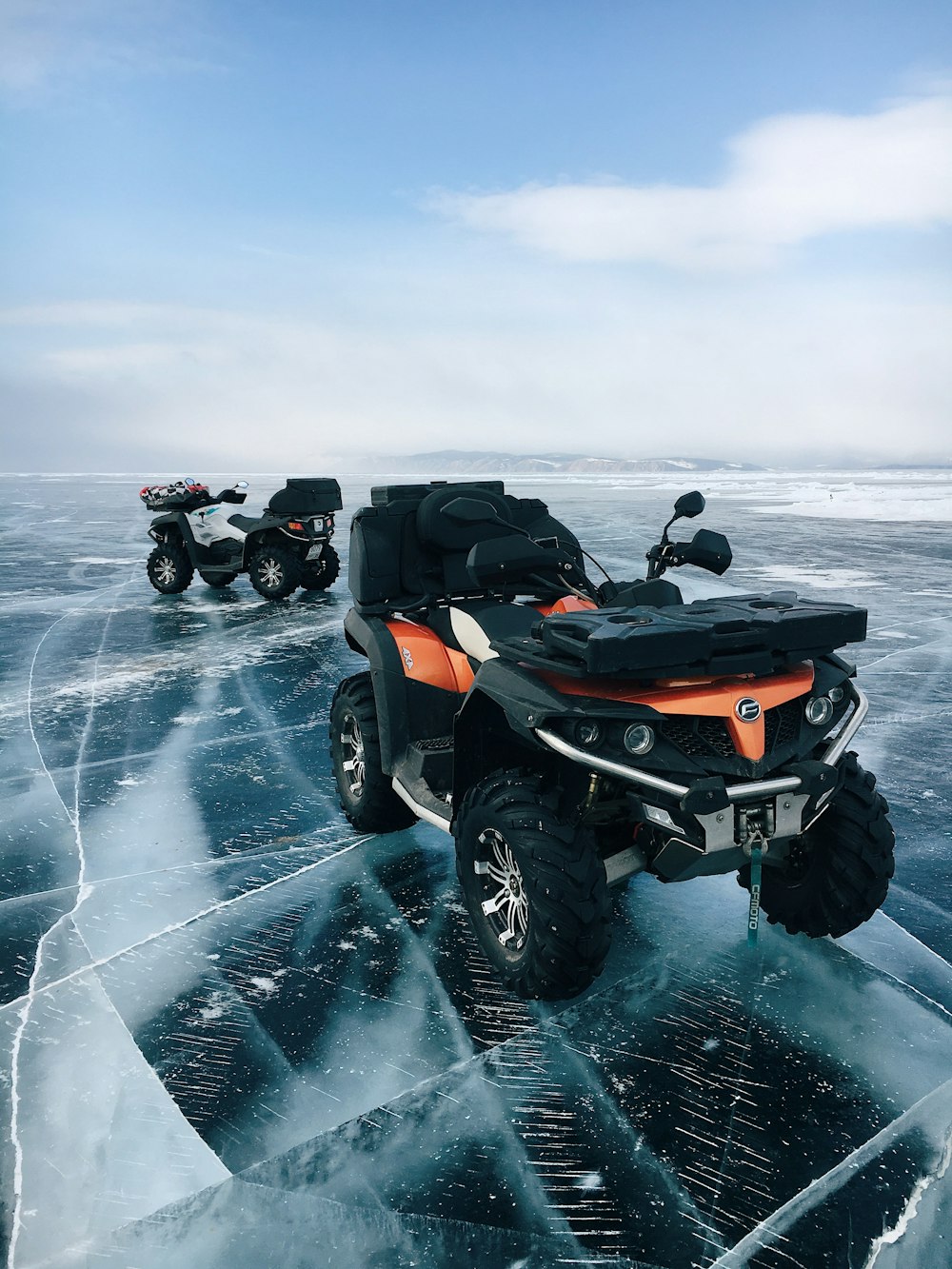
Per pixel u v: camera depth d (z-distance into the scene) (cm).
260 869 384
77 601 1138
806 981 293
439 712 383
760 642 254
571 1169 215
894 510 2816
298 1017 278
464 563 412
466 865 290
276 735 574
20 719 616
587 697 255
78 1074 252
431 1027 272
